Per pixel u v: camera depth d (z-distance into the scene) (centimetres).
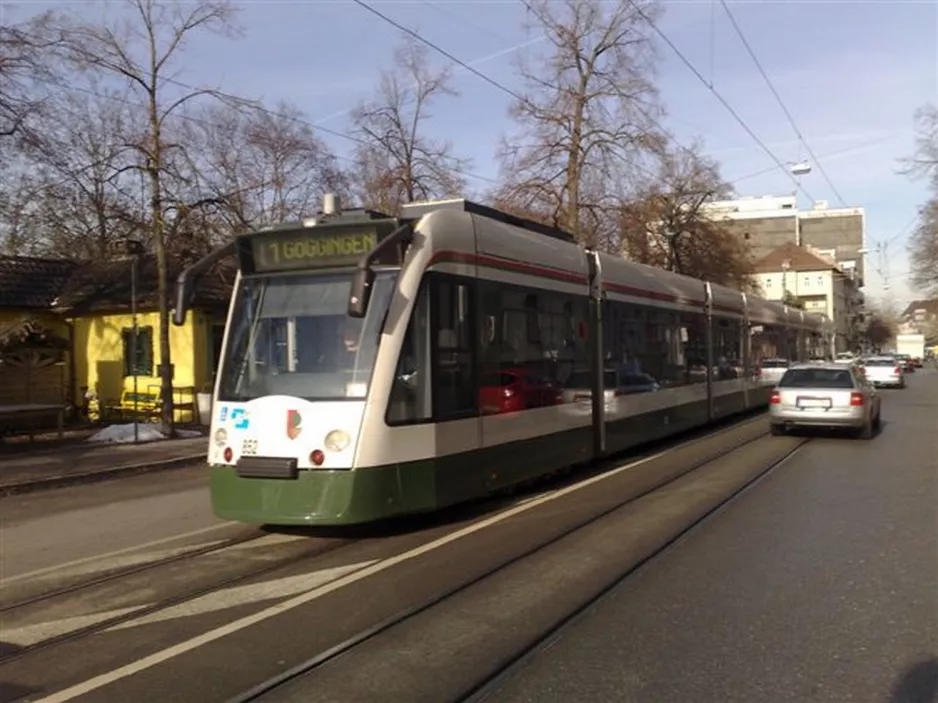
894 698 439
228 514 827
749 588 642
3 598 672
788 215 12012
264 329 866
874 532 831
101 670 500
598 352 1288
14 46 1588
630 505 989
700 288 1872
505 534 844
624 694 448
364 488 792
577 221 2841
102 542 883
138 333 2338
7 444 1742
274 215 2291
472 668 488
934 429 1902
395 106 2714
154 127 1778
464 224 950
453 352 905
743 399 2192
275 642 541
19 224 2002
